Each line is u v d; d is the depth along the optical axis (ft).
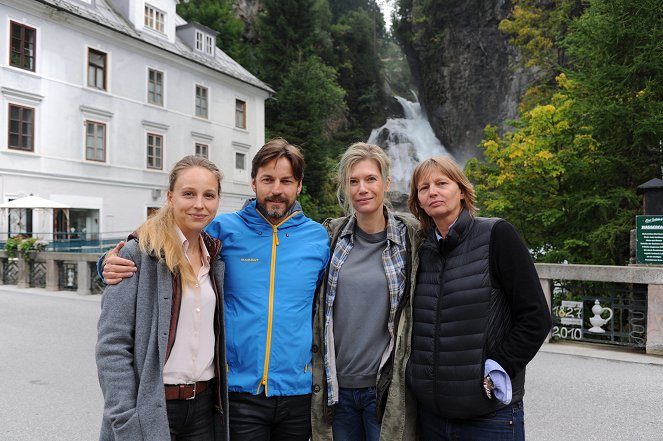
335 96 133.08
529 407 14.24
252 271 7.77
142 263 6.75
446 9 143.84
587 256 29.71
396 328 7.83
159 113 83.61
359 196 8.02
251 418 7.58
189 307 6.89
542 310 6.84
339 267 8.17
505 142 36.91
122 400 6.24
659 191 22.38
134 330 6.64
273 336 7.61
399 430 7.54
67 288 41.24
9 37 62.34
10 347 21.38
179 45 90.99
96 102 73.15
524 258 7.04
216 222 8.04
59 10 66.59
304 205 106.83
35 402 14.74
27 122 64.64
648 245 21.03
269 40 128.67
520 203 33.42
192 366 6.86
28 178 64.18
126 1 81.05
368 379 7.94
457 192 7.58
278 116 119.96
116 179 75.92
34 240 43.98
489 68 133.18
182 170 7.00
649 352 19.99
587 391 15.62
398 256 8.02
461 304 7.14
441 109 150.51
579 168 30.53
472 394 6.89
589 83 30.01
